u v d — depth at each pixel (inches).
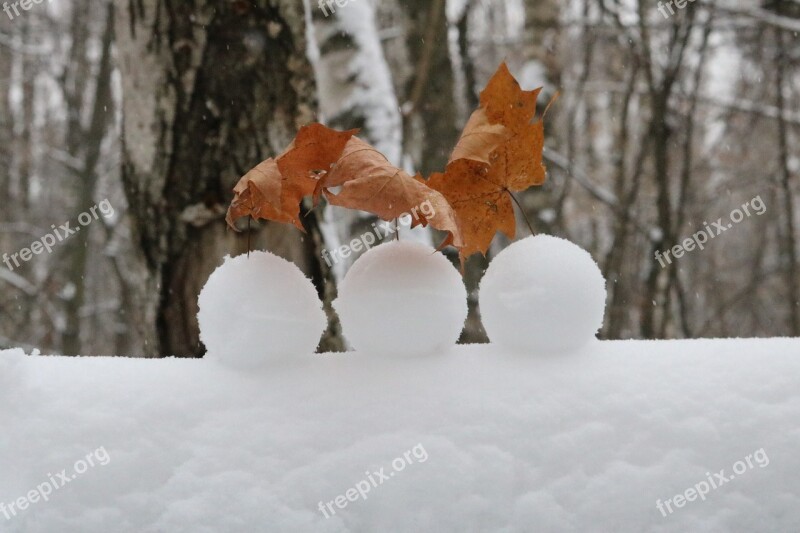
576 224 260.4
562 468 30.2
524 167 33.9
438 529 29.7
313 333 32.0
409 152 99.8
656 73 171.0
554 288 31.6
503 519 29.8
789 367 31.3
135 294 48.6
